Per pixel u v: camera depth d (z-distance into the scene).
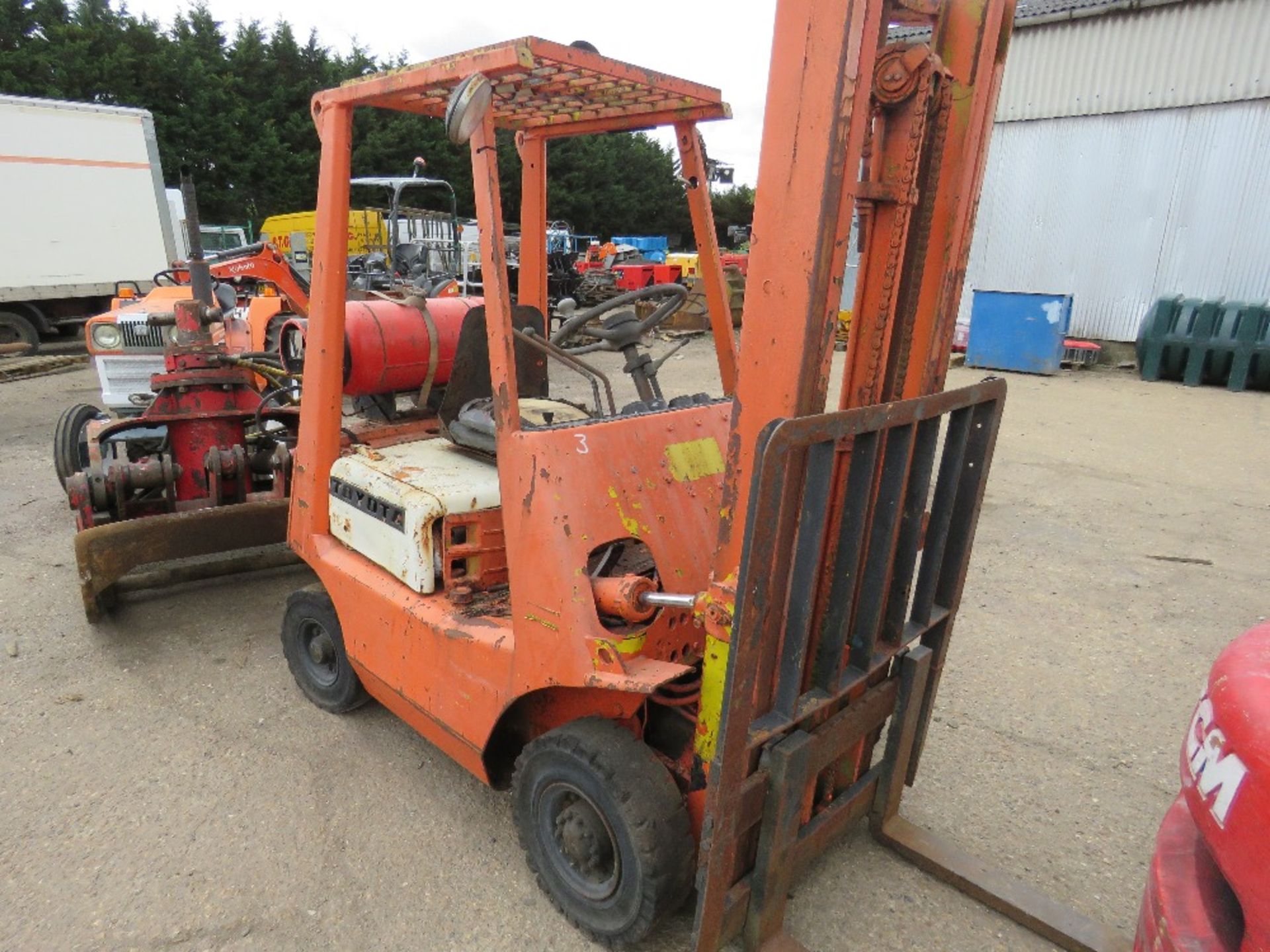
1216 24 10.77
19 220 11.40
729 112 2.52
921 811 2.68
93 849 2.44
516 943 2.13
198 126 30.12
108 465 3.93
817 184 1.51
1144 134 11.59
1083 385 10.67
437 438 3.01
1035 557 4.81
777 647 1.77
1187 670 3.57
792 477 1.64
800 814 1.97
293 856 2.42
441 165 32.69
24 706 3.19
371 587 2.56
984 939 2.18
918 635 2.16
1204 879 1.25
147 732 3.04
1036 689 3.42
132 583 4.07
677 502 2.24
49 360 11.12
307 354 2.77
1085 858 2.49
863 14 1.42
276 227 20.27
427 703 2.40
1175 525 5.34
